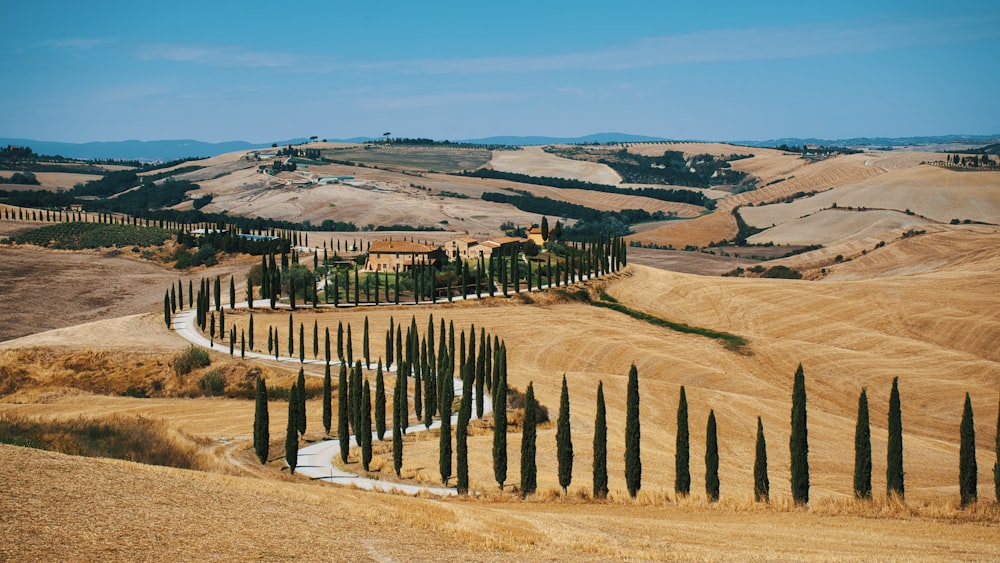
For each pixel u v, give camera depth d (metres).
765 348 151.38
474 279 193.38
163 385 124.38
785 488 79.25
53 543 36.88
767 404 115.44
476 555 41.38
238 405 110.62
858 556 42.62
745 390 132.12
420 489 71.25
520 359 144.75
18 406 105.06
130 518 41.47
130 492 45.84
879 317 170.25
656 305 191.12
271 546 40.06
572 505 63.22
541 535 46.38
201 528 41.47
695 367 141.12
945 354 146.50
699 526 51.09
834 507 57.09
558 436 69.25
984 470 90.25
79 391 119.25
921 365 139.62
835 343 159.75
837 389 133.12
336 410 109.75
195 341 144.38
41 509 40.88
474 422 99.88
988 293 175.00
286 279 185.12
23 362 128.25
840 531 49.81
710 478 63.84
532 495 68.00
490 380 105.50
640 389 120.12
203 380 123.25
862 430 62.12
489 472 79.38
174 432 81.06
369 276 192.25
